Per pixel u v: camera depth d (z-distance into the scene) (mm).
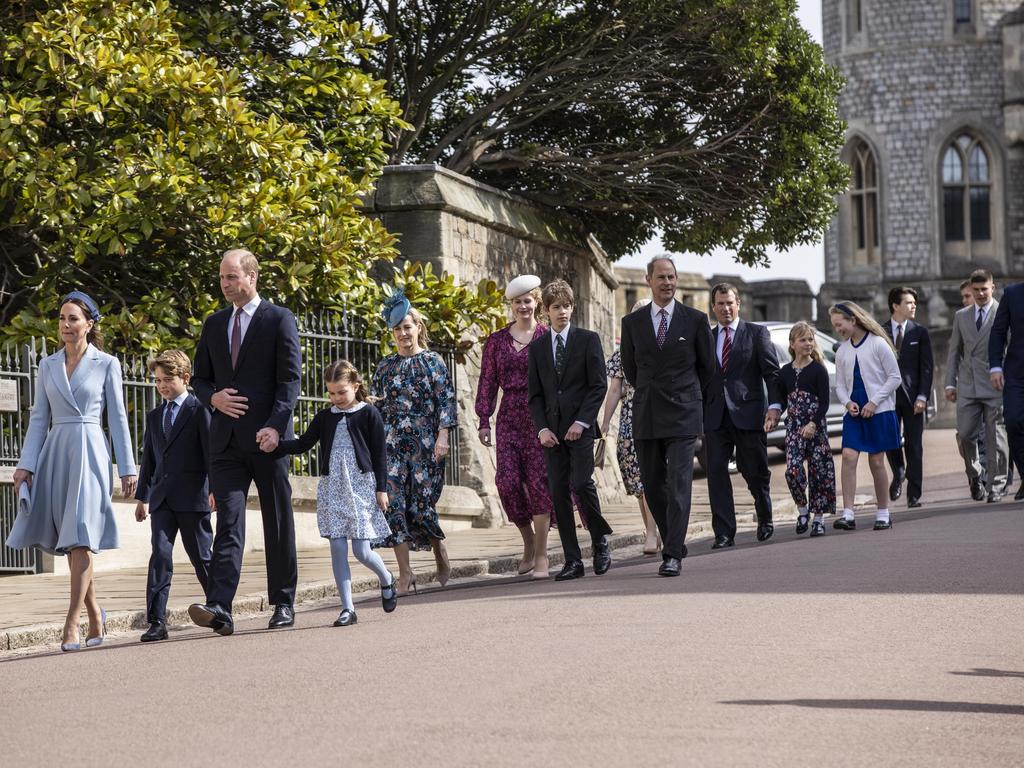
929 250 87312
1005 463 25266
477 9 35375
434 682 10641
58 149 23359
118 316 23156
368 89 27922
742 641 11797
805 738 8539
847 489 21609
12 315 25922
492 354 18234
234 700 10398
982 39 86875
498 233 32844
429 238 29406
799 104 36469
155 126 25281
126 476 14383
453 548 22547
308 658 12211
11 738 9484
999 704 9430
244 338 14477
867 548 18125
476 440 28047
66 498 14211
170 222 24422
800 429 21688
